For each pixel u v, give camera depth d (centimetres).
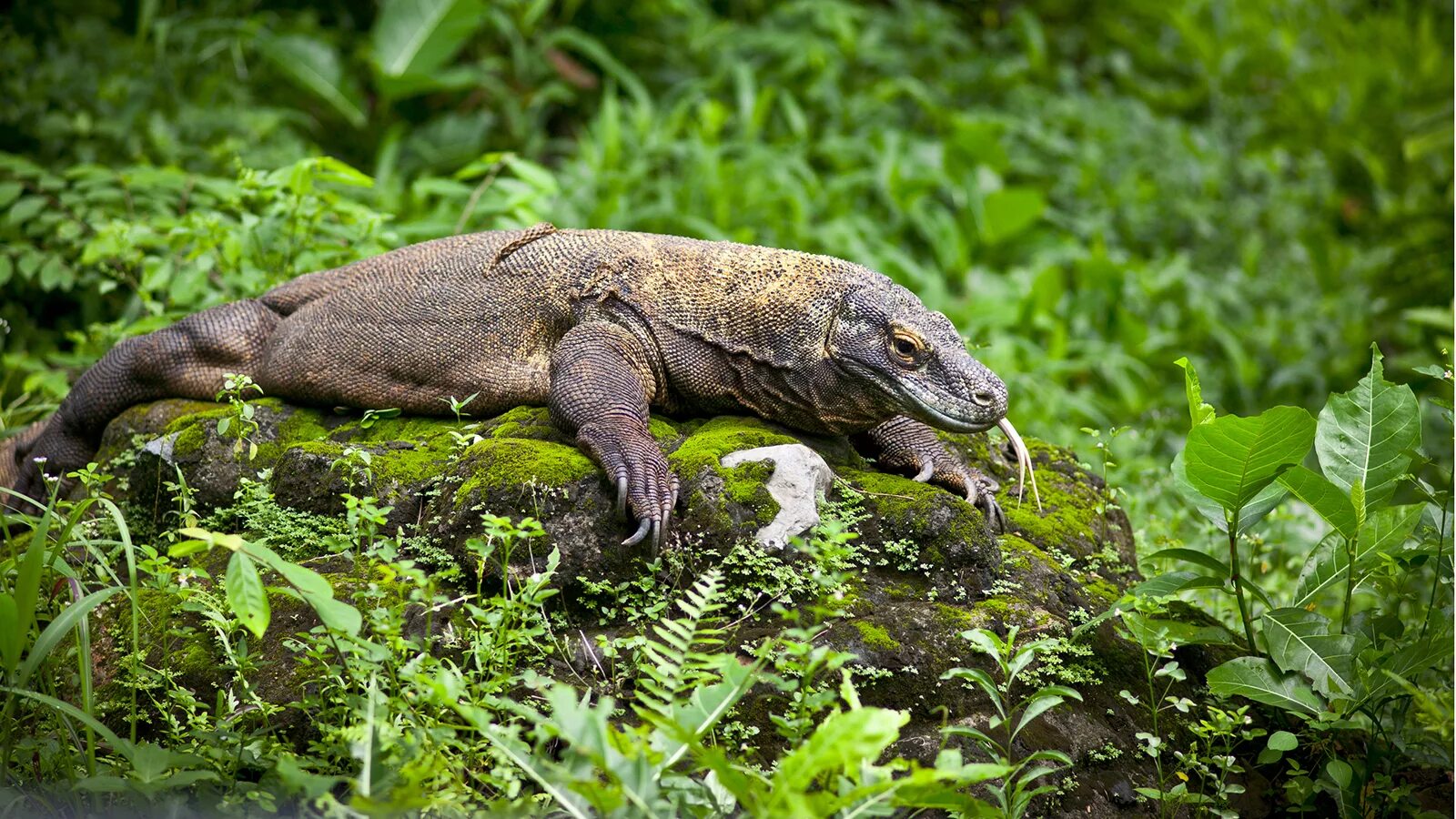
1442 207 1441
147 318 733
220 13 1270
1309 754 543
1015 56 1645
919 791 383
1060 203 1390
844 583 511
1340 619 616
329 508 557
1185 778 504
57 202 912
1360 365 1209
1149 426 1027
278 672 494
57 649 534
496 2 1414
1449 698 496
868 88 1478
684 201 1174
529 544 514
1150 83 1695
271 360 637
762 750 479
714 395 583
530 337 598
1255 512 522
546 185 820
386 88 1251
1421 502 533
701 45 1448
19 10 1112
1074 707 517
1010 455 666
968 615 519
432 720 438
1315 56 1819
